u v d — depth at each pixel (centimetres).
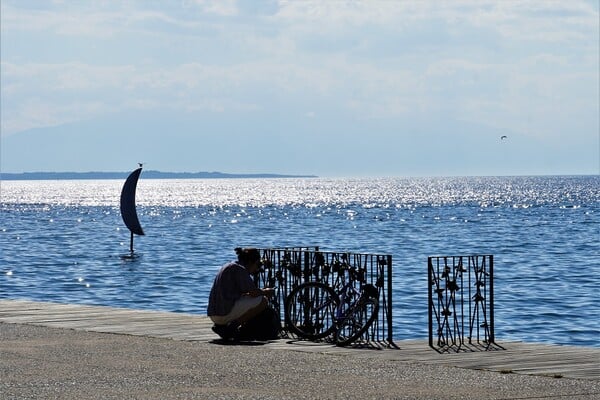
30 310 2008
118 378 1249
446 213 12500
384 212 13025
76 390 1166
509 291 3656
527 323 2848
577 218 10762
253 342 1597
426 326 2645
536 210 13250
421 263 4984
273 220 11000
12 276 4628
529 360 1402
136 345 1543
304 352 1484
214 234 8331
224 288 1608
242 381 1235
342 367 1345
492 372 1305
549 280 4128
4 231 9056
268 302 1664
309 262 1756
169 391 1163
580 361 1391
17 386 1191
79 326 1770
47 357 1418
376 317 1598
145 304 3509
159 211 14375
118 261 5522
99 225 10256
